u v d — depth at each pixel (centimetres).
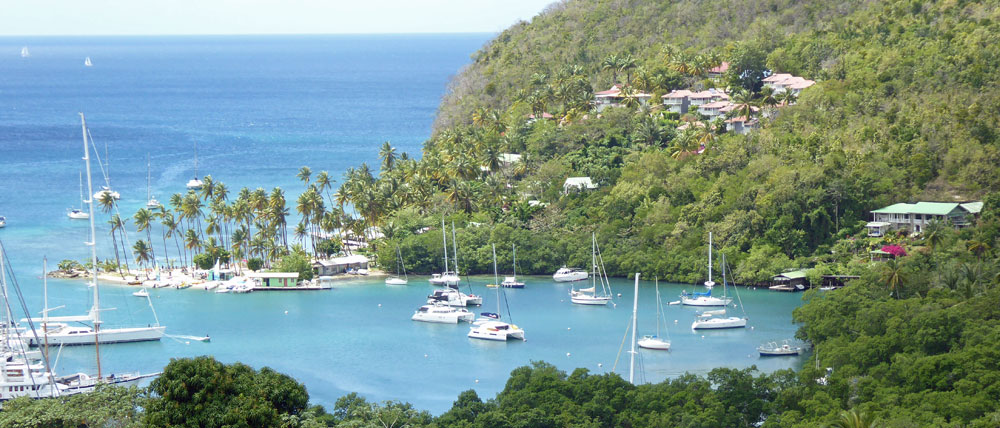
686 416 12144
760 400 12781
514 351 17825
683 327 19200
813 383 13250
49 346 18112
